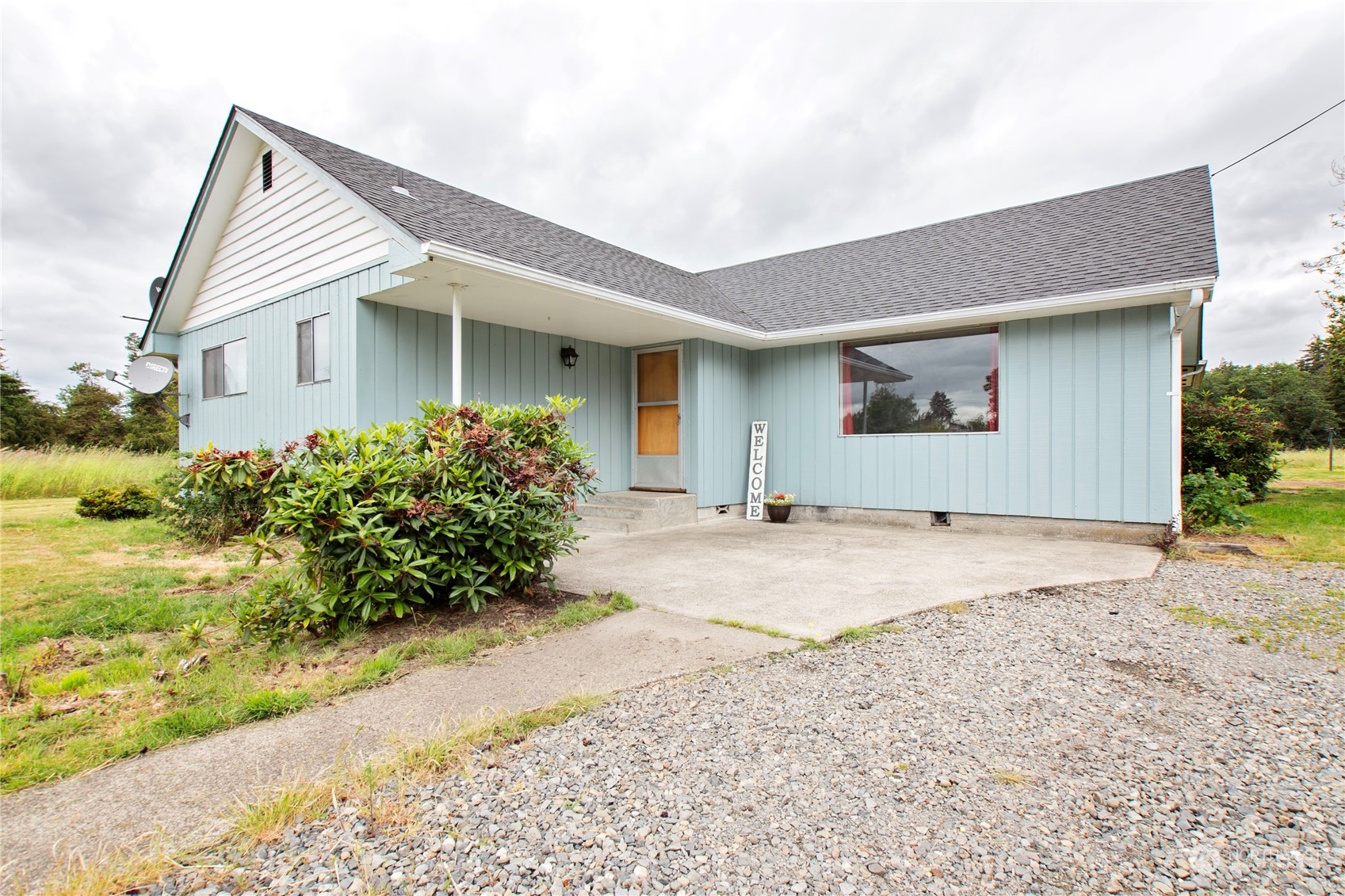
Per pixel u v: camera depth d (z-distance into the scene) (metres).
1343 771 2.27
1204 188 8.87
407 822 1.94
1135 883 1.68
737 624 4.05
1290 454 24.42
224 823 1.95
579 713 2.73
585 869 1.72
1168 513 7.12
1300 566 5.83
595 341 9.78
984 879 1.69
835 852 1.81
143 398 25.06
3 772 2.23
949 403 8.55
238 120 8.05
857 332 8.91
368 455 4.05
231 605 3.98
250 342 8.74
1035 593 4.91
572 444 4.95
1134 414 7.32
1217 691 3.01
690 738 2.51
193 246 9.27
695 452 9.43
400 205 6.67
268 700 2.79
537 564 4.57
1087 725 2.65
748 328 9.30
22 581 5.14
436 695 2.96
